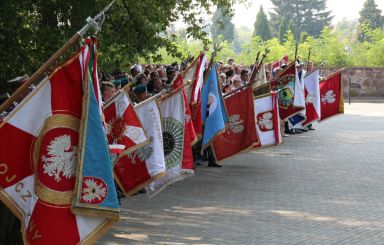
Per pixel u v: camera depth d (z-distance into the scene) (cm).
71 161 680
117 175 1009
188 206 1135
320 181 1381
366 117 2911
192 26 1870
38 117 682
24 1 1365
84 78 677
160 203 1158
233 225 998
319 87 1989
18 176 681
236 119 1416
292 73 1755
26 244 676
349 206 1137
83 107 668
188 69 1298
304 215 1067
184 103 1135
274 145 1455
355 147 1934
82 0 1445
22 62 1358
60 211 671
